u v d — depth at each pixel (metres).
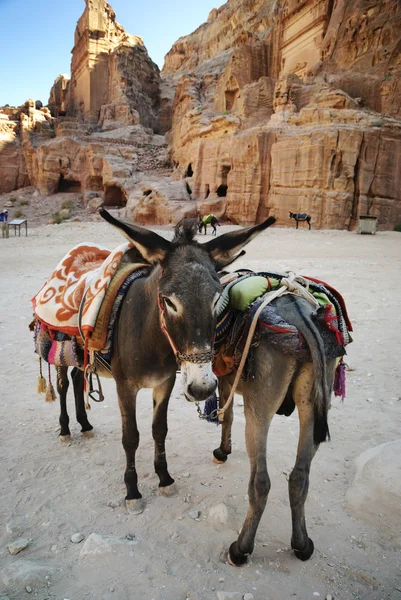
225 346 3.22
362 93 35.69
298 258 17.52
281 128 33.19
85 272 4.44
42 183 51.31
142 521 3.58
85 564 3.08
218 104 47.97
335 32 40.41
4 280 14.09
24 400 5.91
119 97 59.72
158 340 3.23
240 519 3.59
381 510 3.56
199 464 4.44
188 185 39.56
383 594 2.87
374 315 9.30
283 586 2.92
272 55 49.16
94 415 5.52
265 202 33.50
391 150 30.91
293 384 3.05
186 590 2.88
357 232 28.08
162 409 3.86
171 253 2.84
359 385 6.12
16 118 61.72
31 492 3.95
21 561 3.06
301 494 2.97
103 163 46.53
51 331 4.18
